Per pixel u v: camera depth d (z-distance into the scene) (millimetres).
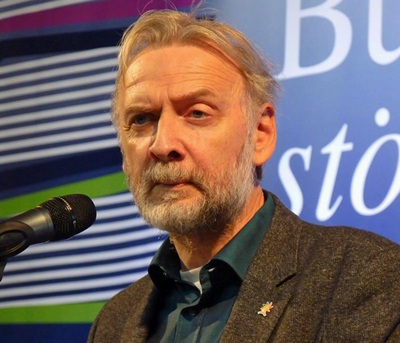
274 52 4980
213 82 3334
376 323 3018
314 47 4898
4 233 2969
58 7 5605
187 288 3467
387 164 4656
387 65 4719
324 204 4766
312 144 4828
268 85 3545
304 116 4859
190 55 3365
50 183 5461
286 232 3418
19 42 5672
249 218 3455
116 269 5238
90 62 5488
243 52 3453
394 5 4754
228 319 3211
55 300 5340
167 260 3537
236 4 5086
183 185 3244
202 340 3277
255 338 3111
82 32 5527
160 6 5328
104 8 5492
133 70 3410
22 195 5512
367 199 4676
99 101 5441
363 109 4746
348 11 4844
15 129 5590
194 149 3252
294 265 3301
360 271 3152
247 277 3279
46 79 5570
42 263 5387
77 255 5320
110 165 5344
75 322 5281
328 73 4844
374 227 4645
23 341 5367
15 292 5414
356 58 4797
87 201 3232
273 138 3545
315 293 3166
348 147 4750
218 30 3445
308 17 4938
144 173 3295
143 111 3346
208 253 3422
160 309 3539
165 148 3217
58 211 3104
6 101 5629
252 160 3434
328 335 3049
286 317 3133
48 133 5508
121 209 5273
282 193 4852
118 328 3723
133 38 3488
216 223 3350
